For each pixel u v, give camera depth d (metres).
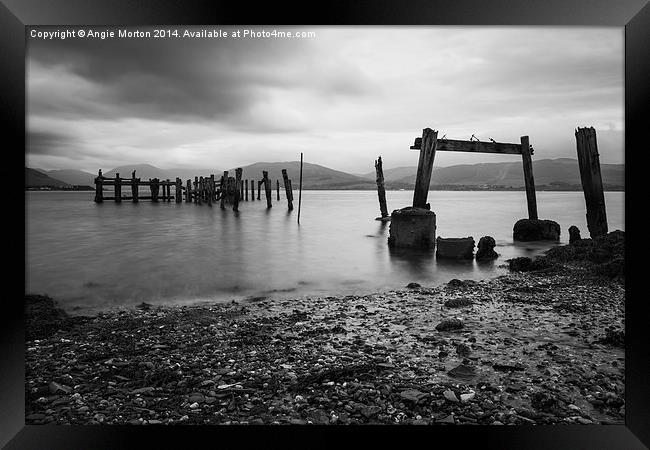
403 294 9.53
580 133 14.97
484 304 8.27
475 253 14.90
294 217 35.03
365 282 11.46
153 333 6.67
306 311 8.13
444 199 81.25
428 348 5.88
